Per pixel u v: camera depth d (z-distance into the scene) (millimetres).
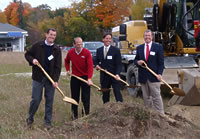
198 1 7750
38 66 5148
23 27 56969
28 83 10078
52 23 48312
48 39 5184
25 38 47406
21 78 11242
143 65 5797
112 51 6031
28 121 5230
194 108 6582
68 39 45000
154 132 4453
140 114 4668
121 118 4617
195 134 4609
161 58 5711
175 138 4348
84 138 4355
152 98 5828
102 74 6090
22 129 4945
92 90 8711
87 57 5672
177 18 8133
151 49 5742
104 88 6117
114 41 11234
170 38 8375
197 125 5254
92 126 4602
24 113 6066
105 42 6062
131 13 28453
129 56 9070
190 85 6281
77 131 4551
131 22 9555
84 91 5816
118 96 5930
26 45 47562
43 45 5207
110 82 6098
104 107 4953
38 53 5188
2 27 44781
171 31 8328
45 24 49781
